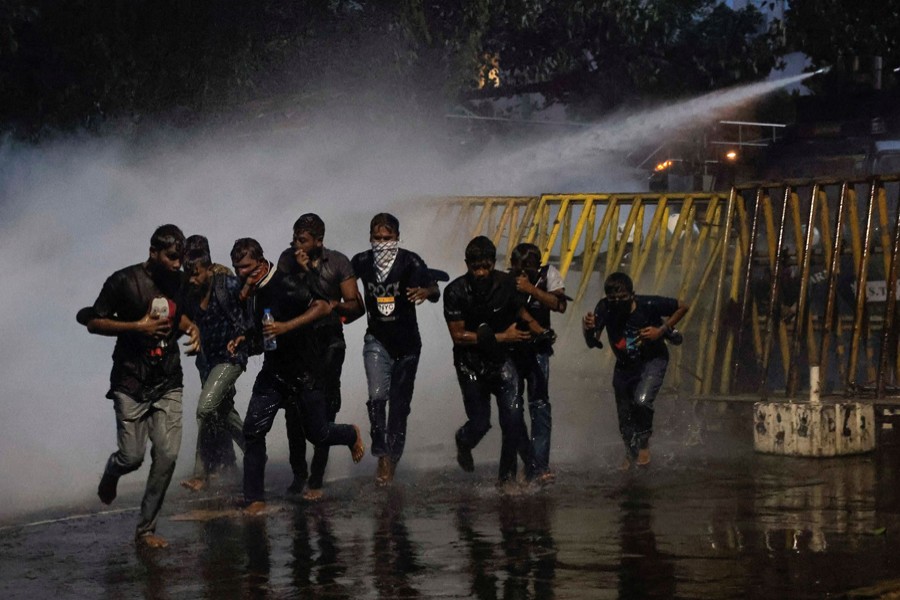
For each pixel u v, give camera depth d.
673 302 9.52
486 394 8.69
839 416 9.84
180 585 6.06
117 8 17.69
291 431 8.58
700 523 7.16
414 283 9.02
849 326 11.59
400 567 6.25
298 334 8.14
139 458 7.22
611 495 8.29
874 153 17.03
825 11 24.30
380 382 9.01
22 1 16.66
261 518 7.84
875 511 7.42
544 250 13.64
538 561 6.27
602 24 25.66
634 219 13.08
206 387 8.61
